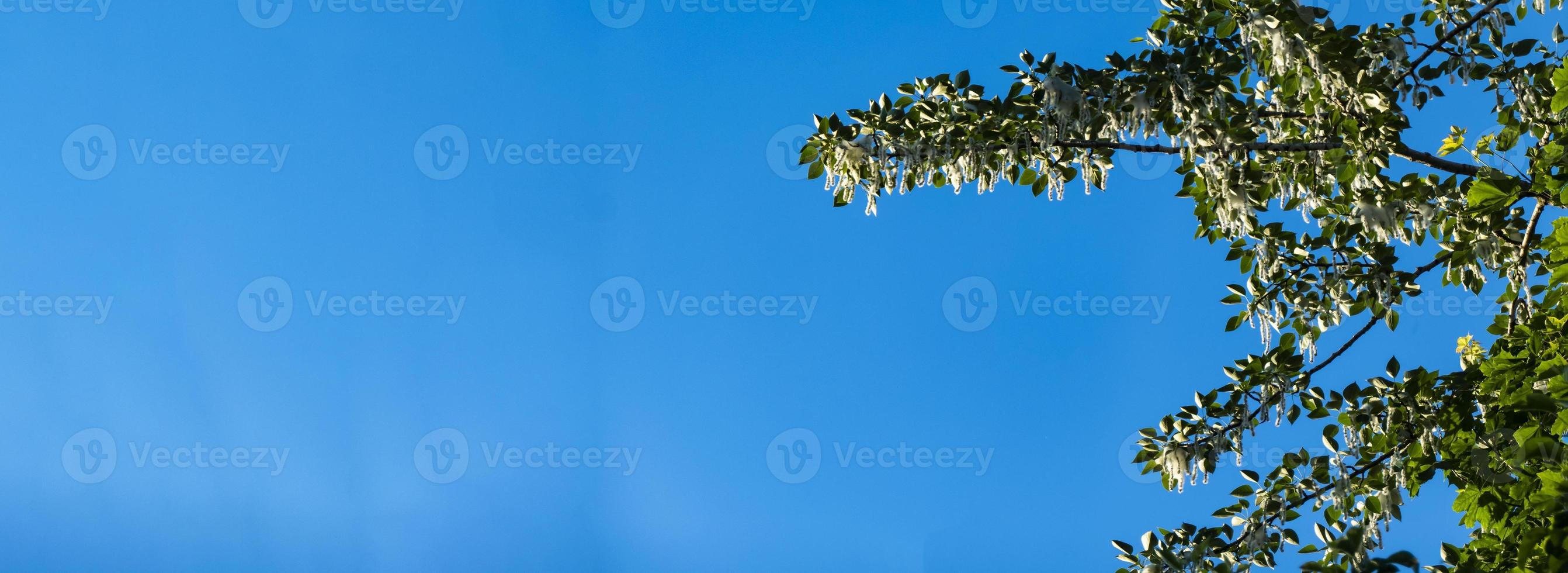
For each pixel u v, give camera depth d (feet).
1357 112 15.46
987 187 15.96
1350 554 11.87
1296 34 14.16
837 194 16.07
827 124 15.58
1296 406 15.88
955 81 15.29
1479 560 12.99
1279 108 16.25
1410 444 15.33
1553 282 13.21
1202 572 15.33
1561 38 16.49
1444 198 15.61
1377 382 15.49
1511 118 16.49
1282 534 15.53
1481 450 14.56
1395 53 15.03
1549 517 11.00
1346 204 16.58
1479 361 18.71
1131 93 14.98
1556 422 11.25
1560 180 13.37
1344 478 15.05
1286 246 16.58
